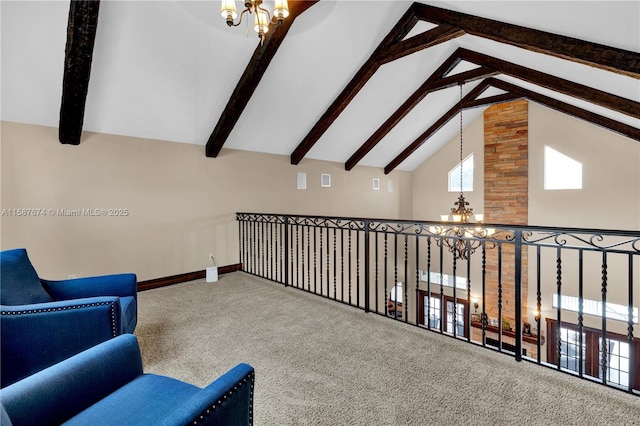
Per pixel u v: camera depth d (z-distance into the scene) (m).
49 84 3.16
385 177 8.30
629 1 1.97
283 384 1.92
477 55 4.80
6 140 3.23
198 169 4.73
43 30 2.79
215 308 3.26
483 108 7.44
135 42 3.19
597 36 2.51
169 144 4.42
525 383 1.91
